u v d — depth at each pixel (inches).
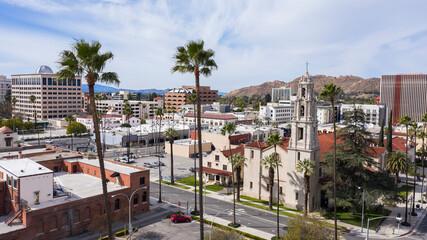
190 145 4542.3
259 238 1895.9
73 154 3009.4
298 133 2409.0
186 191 2928.2
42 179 1958.7
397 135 4751.5
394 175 3535.9
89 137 5925.2
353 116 2365.9
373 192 2161.7
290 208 2449.6
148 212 2381.9
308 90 2324.1
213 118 6929.1
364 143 2331.4
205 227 2089.1
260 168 2687.0
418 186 3166.8
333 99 1670.8
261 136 5364.2
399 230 2076.8
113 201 2181.3
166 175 3499.0
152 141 5841.5
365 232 2021.4
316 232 1497.3
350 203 2167.8
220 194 2844.5
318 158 2432.3
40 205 1900.8
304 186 2303.2
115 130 5935.0
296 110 2390.5
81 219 1985.7
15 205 1919.3
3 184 2031.3
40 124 7657.5
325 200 2549.2
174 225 2128.4
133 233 1985.7
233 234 1620.3
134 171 2404.0
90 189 2233.0
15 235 1685.5
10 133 3624.5
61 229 1886.1
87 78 1251.2
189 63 1391.5
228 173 3129.9
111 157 4407.0
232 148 3752.5
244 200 2667.3
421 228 2138.3
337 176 2220.7
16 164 2177.7
